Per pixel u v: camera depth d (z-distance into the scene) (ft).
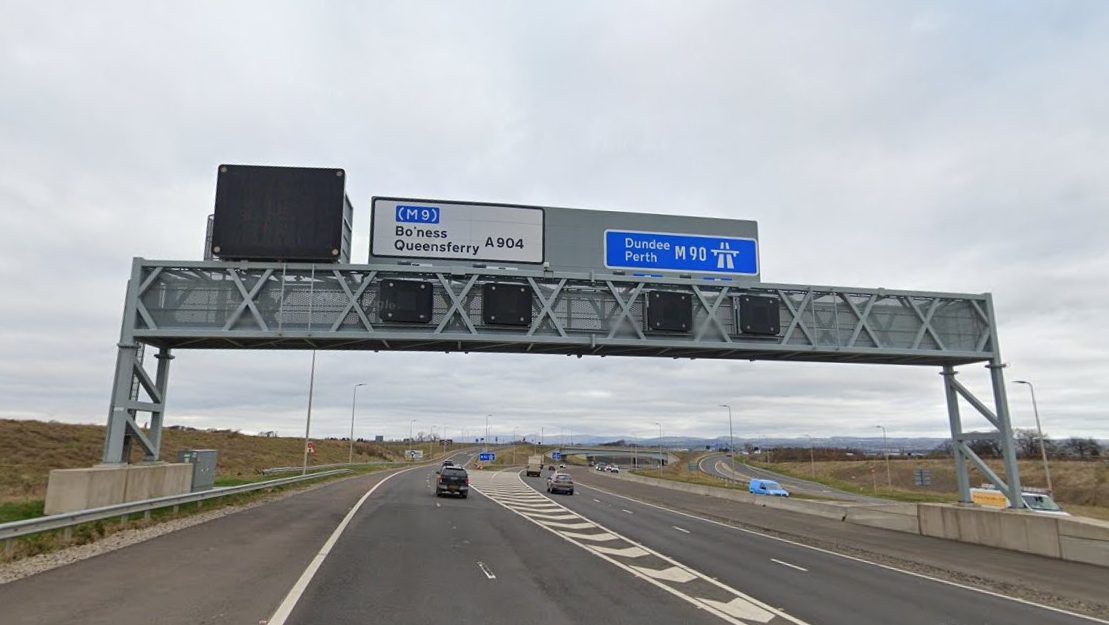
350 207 73.61
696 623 31.01
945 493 234.17
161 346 71.72
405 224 70.85
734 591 40.06
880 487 294.05
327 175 68.64
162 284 67.97
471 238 71.46
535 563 48.44
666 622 31.01
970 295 79.66
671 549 59.98
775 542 69.36
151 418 71.67
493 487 168.55
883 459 415.85
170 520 65.10
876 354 76.79
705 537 71.77
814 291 76.07
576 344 71.20
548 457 540.52
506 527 73.51
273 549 49.34
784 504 117.80
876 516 87.86
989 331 79.36
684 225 76.02
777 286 75.25
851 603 37.60
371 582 38.22
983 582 47.37
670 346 72.59
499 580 40.78
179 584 35.01
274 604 31.27
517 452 590.55
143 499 67.72
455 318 70.79
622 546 60.75
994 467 301.02
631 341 71.82
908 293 78.07
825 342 76.13
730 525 88.17
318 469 210.18
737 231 77.20
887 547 66.28
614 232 74.28
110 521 59.67
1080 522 57.31
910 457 421.18
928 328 78.28
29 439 186.91
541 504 114.62
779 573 48.19
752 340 75.41
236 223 67.31
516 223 72.43
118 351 66.23
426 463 381.40
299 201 68.03
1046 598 41.91
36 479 121.39
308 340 69.15
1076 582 47.85
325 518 74.33
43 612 28.58
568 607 33.55
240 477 149.38
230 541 52.60
